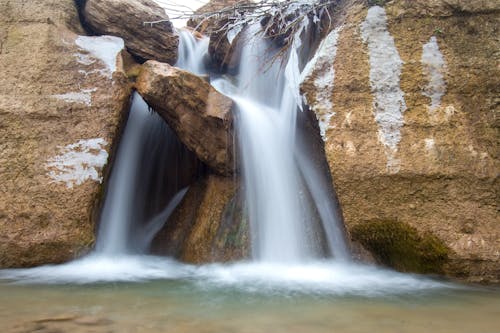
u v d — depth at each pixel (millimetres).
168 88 5387
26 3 5680
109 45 5672
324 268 4809
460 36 4699
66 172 4773
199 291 3732
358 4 5004
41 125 4922
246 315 2924
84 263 4793
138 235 6238
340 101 4695
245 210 5527
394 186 4270
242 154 5867
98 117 5070
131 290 3730
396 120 4504
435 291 3717
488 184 4195
